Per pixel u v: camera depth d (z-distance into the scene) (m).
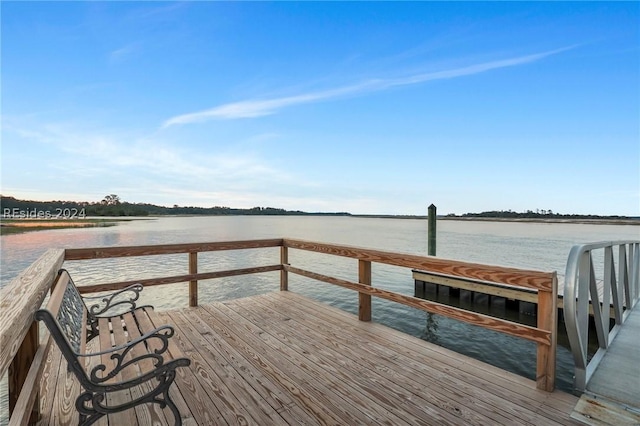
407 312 8.44
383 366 2.39
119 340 2.14
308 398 1.97
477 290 8.67
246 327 3.22
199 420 1.74
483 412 1.82
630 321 3.41
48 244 24.19
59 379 2.12
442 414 1.80
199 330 3.13
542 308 2.05
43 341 1.68
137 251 3.51
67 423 1.66
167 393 1.54
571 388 4.71
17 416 0.92
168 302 10.10
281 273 4.65
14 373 1.43
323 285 12.32
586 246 2.06
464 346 6.40
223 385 2.12
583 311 2.08
